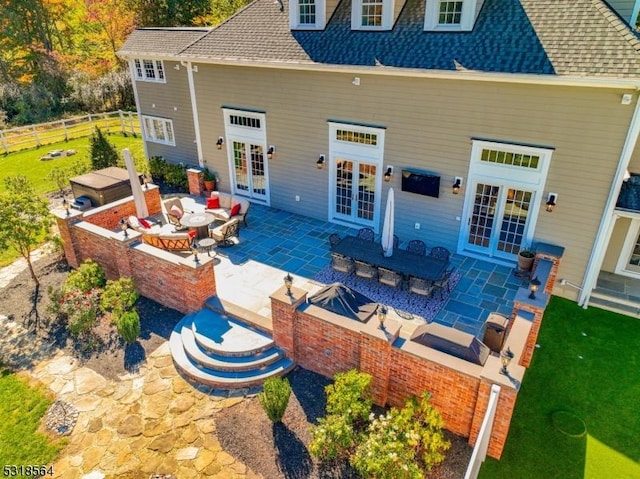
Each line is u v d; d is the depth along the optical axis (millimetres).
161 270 11859
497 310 11398
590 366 10336
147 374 10148
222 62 15844
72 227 13750
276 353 10125
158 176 21469
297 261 13797
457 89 12078
